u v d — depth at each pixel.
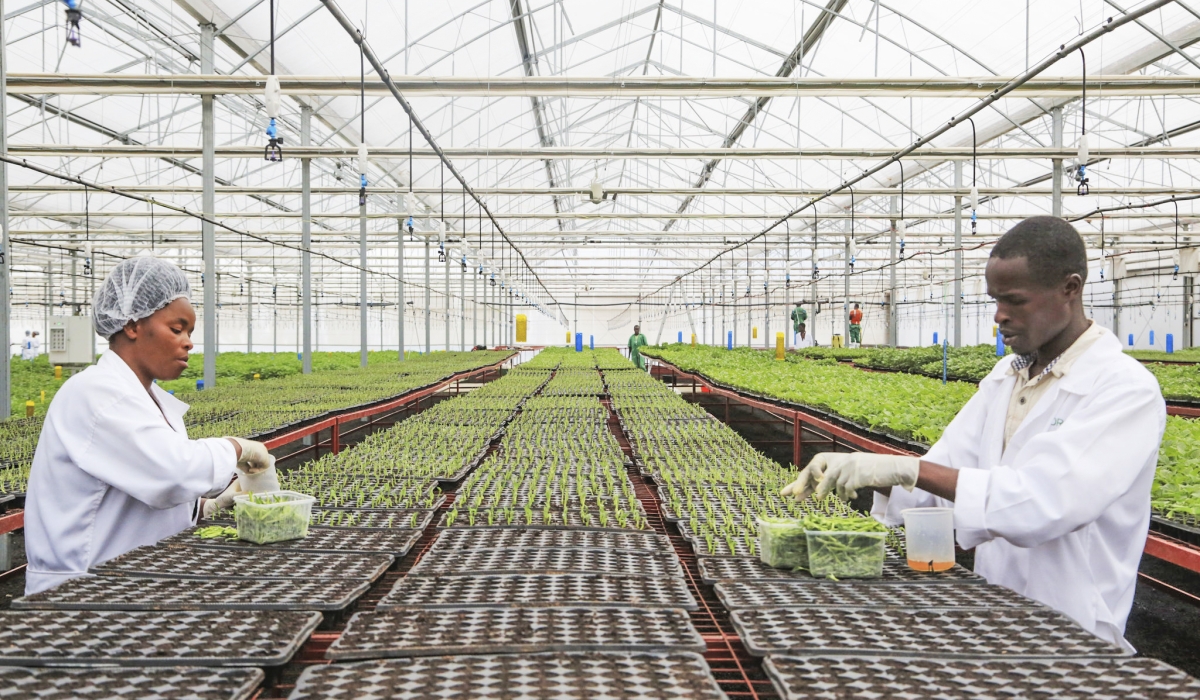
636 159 28.02
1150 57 15.30
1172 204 27.25
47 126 20.27
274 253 41.44
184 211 14.77
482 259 24.11
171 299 3.19
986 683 1.78
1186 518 4.01
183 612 2.24
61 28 14.40
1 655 1.90
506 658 1.92
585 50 18.67
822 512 4.16
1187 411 11.02
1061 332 2.66
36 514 3.06
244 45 14.80
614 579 2.69
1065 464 2.29
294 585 2.54
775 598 2.46
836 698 1.70
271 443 8.33
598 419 8.82
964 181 27.70
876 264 48.44
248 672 1.83
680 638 2.05
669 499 4.40
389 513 3.92
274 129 7.30
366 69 16.12
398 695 1.70
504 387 13.73
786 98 19.83
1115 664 1.89
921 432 7.05
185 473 2.94
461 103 19.84
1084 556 2.52
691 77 13.00
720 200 34.47
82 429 2.92
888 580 2.67
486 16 15.19
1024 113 19.28
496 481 4.76
